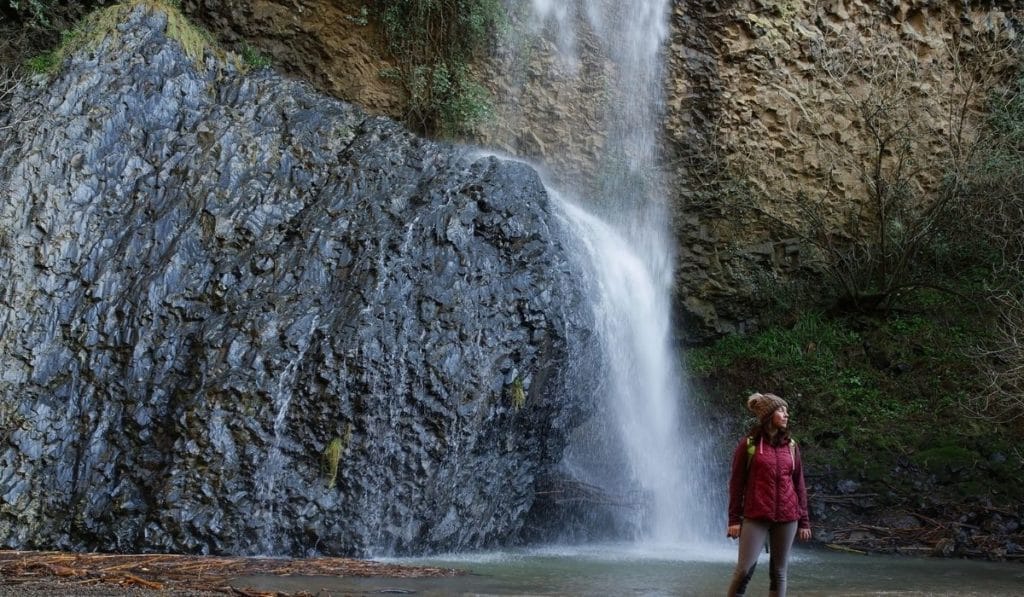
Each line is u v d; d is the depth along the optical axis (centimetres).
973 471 1241
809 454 1339
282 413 954
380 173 1138
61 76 1144
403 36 1459
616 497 1214
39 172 1066
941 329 1523
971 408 1343
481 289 1038
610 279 1352
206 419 934
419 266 1039
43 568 746
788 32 1609
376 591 690
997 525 1146
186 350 1005
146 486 933
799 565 961
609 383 1290
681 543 1225
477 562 925
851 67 1631
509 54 1505
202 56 1255
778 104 1602
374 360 971
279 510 930
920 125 1650
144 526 902
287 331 985
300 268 1045
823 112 1625
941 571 934
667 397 1464
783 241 1603
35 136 1085
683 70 1591
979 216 1557
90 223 1067
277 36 1409
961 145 1633
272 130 1177
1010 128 1623
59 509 940
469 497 1009
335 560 866
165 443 956
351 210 1096
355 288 1020
